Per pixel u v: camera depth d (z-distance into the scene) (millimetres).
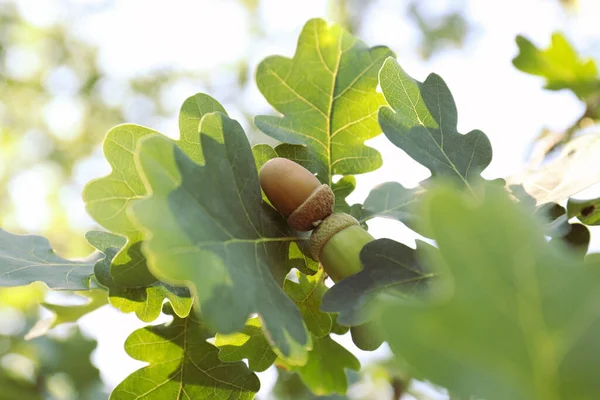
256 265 250
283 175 277
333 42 330
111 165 264
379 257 263
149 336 299
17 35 1678
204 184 244
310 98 326
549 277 167
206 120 259
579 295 164
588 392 158
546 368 161
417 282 257
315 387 344
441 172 289
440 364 163
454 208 174
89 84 1646
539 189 316
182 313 287
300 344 236
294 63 327
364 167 323
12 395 498
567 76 502
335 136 324
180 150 242
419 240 272
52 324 384
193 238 228
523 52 510
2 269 314
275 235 274
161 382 298
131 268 259
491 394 158
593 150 316
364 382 510
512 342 164
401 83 301
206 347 300
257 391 301
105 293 377
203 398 300
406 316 166
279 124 321
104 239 303
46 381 504
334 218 278
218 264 231
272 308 239
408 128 294
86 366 510
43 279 310
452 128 304
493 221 172
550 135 448
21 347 526
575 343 162
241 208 259
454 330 165
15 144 1626
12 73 1653
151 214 223
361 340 287
